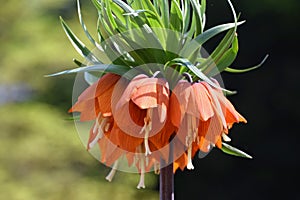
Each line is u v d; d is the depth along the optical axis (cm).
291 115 969
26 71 804
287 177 976
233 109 167
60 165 762
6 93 804
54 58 796
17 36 813
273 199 974
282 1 944
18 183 750
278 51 965
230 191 975
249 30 959
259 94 971
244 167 977
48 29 814
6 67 802
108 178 170
